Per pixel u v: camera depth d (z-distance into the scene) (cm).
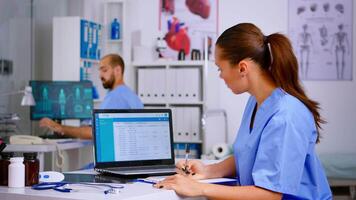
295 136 162
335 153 471
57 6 516
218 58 175
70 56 455
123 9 486
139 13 508
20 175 165
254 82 173
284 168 159
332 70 484
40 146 344
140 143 221
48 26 501
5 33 436
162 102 465
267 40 172
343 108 484
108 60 378
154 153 223
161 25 505
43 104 414
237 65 170
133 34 509
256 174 162
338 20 482
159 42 496
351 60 482
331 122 485
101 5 505
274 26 488
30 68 475
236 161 191
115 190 156
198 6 498
